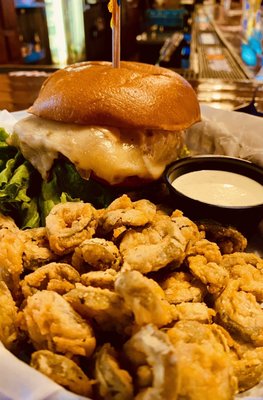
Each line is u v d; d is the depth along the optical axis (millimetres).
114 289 109
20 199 183
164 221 141
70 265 130
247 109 254
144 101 175
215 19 736
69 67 200
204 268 130
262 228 192
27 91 306
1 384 93
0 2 607
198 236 147
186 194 182
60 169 186
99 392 96
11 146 201
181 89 192
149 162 182
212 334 109
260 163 213
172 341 102
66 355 103
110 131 175
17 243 132
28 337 114
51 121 182
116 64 188
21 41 703
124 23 962
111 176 174
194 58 430
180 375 89
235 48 505
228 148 222
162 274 133
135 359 94
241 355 118
